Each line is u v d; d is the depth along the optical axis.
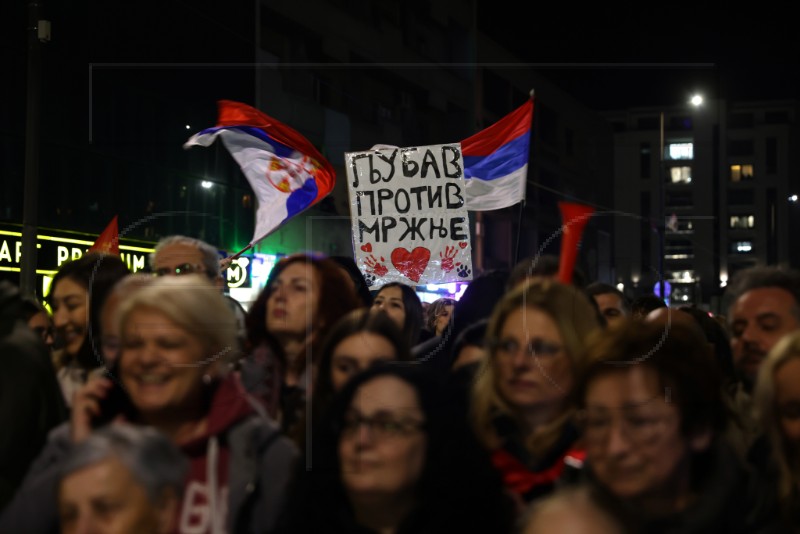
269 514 2.61
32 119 10.67
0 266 13.94
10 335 3.02
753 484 2.56
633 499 2.46
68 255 15.38
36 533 2.62
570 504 2.24
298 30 25.22
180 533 2.59
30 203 10.64
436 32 37.12
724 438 2.60
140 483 2.35
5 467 2.88
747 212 83.56
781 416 2.51
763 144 83.69
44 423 3.04
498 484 2.64
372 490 2.52
